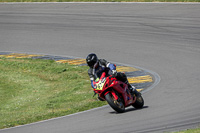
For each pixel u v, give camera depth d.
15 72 63.72
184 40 76.62
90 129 30.50
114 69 32.97
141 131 28.27
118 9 106.62
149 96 42.97
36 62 69.31
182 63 61.41
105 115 35.50
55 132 30.75
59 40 85.31
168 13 98.06
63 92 51.28
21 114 41.09
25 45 83.31
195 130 25.30
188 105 36.34
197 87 45.62
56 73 62.03
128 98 35.12
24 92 53.56
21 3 122.44
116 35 85.06
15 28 97.75
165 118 31.78
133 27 89.62
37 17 106.88
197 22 88.50
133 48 74.62
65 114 38.81
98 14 104.06
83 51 75.62
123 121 32.06
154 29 86.44
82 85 53.59
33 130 32.59
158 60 64.75
